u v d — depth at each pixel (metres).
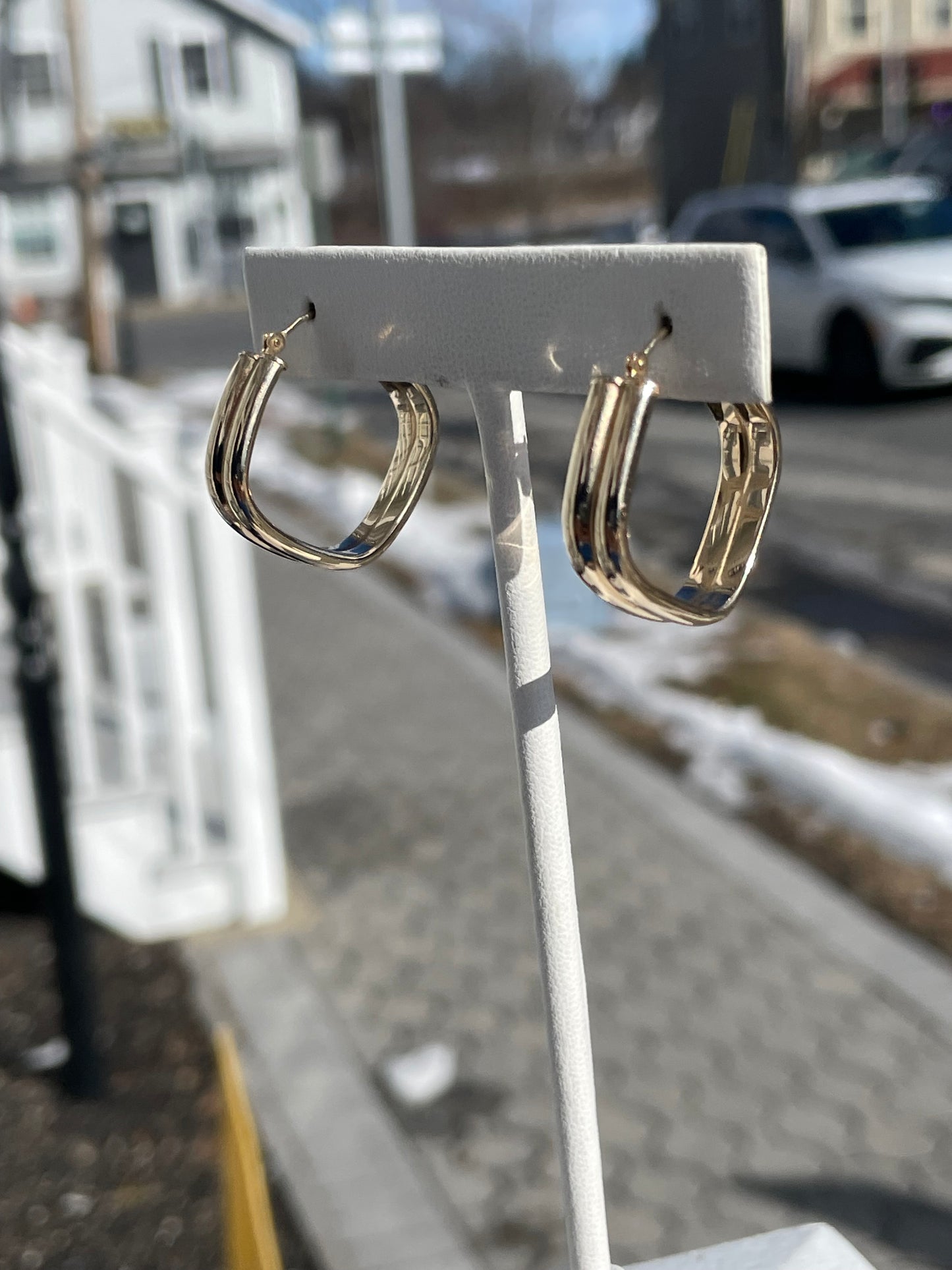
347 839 5.09
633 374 0.51
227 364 23.38
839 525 9.07
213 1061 3.69
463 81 44.28
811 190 14.12
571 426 13.71
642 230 35.44
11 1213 3.08
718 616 0.56
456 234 44.72
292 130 38.97
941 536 8.66
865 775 5.21
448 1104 3.48
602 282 0.53
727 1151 3.26
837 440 11.70
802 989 3.90
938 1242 2.91
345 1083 3.59
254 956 4.26
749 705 6.06
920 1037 3.64
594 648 6.94
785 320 13.74
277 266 0.67
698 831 4.91
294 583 8.83
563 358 0.55
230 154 38.50
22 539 3.41
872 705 5.98
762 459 0.60
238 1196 2.04
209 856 4.44
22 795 4.45
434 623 7.79
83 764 4.55
